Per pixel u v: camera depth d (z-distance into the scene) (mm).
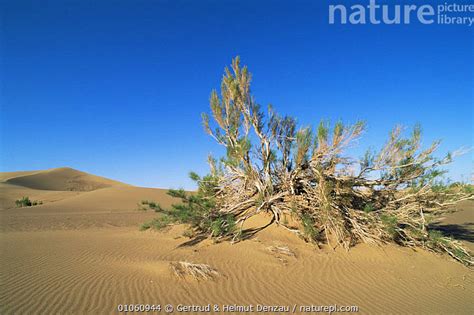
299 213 11781
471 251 12641
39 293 6855
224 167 13820
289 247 10727
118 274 8266
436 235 11234
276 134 12883
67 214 29422
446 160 11539
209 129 13484
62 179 96000
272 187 12516
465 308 7363
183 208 11773
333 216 11570
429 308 7254
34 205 43125
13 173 99812
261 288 7785
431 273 9750
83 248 11609
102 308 6238
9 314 5820
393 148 11727
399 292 8156
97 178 103875
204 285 7711
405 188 12406
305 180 12422
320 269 9352
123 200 46219
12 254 10492
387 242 11773
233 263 9359
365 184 12477
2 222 22344
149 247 11664
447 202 11750
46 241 13305
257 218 13070
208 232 12203
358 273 9266
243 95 12766
